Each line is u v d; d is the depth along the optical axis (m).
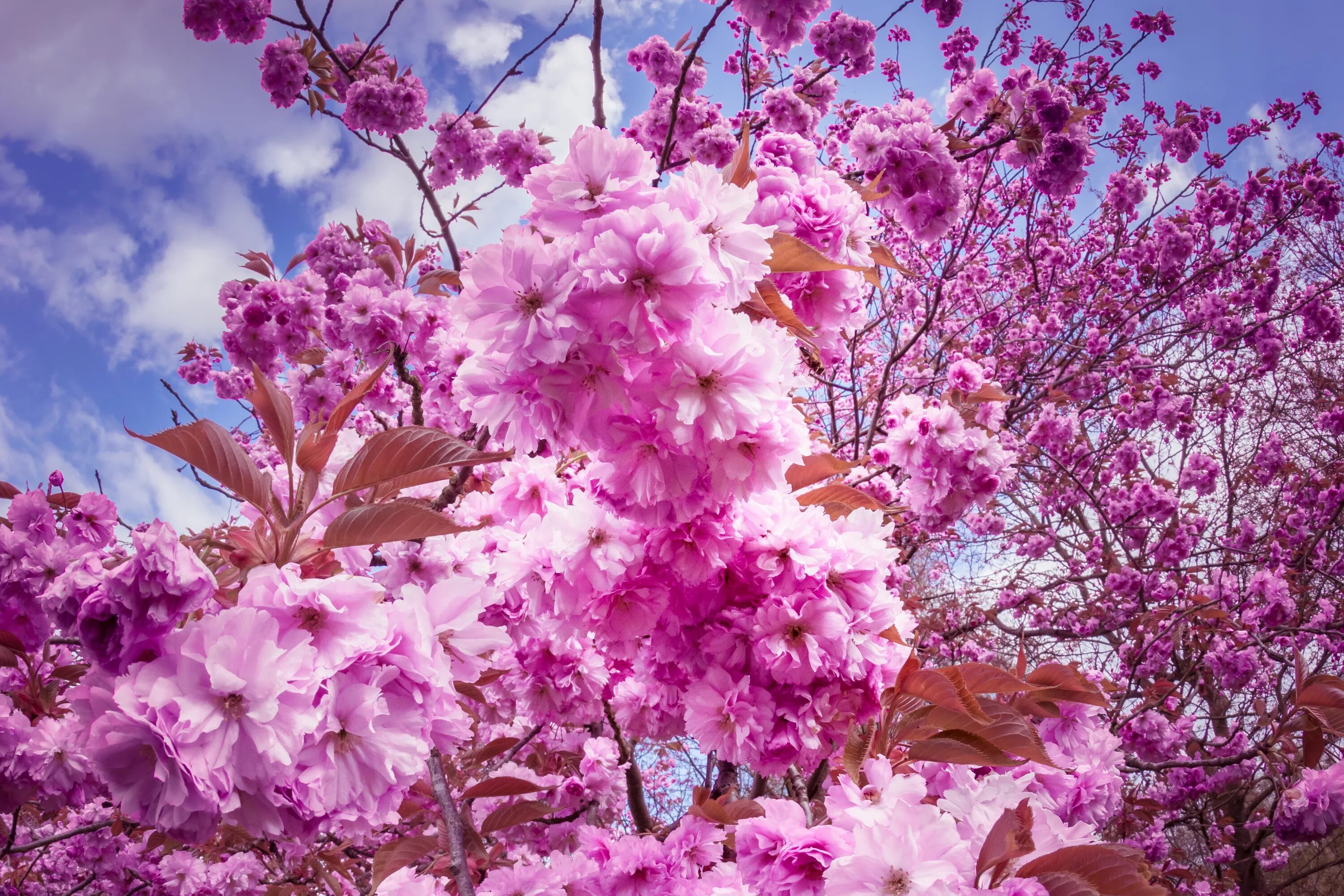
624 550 0.57
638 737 0.99
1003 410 1.35
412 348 1.31
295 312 1.41
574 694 0.91
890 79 2.85
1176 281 3.12
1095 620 2.57
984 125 1.41
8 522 0.87
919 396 1.25
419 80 1.62
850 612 0.55
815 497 0.63
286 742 0.38
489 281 0.45
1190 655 2.48
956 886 0.40
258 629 0.39
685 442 0.47
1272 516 3.21
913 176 1.10
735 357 0.46
